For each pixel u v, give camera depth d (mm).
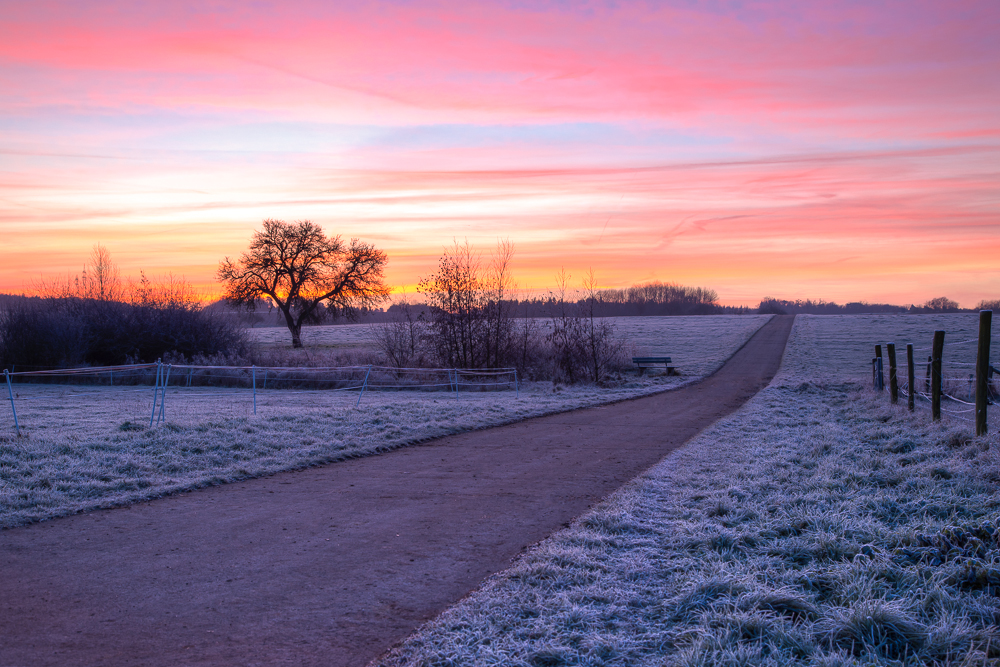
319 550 5750
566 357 27516
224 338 36656
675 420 15500
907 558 4820
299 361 30516
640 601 4402
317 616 4309
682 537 5711
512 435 13016
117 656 3756
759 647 3559
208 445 10352
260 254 55281
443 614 4258
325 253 56500
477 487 8305
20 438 10086
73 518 6887
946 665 3363
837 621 3869
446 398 20797
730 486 7570
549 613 4219
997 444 8508
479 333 27984
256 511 7164
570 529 6203
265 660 3689
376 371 26703
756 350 48312
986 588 4234
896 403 15734
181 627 4152
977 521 5438
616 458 10281
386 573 5133
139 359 34625
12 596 4695
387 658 3688
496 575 4980
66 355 31969
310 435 11844
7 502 7102
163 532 6348
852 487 7176
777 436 11922
